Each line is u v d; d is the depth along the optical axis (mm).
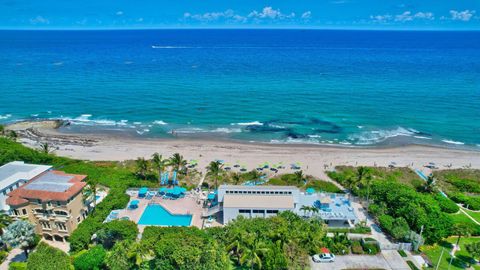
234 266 48906
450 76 195500
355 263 51031
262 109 135375
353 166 87875
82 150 97312
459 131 114375
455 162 91375
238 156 93750
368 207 64750
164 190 70188
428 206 59594
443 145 103875
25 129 113875
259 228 51625
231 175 81438
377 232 58656
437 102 143875
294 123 121000
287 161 90812
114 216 61250
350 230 58562
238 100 146750
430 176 74750
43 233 55406
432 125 119438
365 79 188750
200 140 106625
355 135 111062
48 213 53781
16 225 48750
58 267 45938
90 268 46812
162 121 123062
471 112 131625
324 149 99812
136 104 141250
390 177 81062
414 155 95750
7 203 52625
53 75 196750
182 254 43594
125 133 112250
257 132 113188
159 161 76188
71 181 57438
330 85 173875
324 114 129875
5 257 51531
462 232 54438
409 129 116312
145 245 47156
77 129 115500
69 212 53531
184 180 78688
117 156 93438
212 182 77688
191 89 164875
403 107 137750
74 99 147625
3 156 79000
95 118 126062
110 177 76625
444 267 50438
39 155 83375
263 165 87250
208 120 123938
